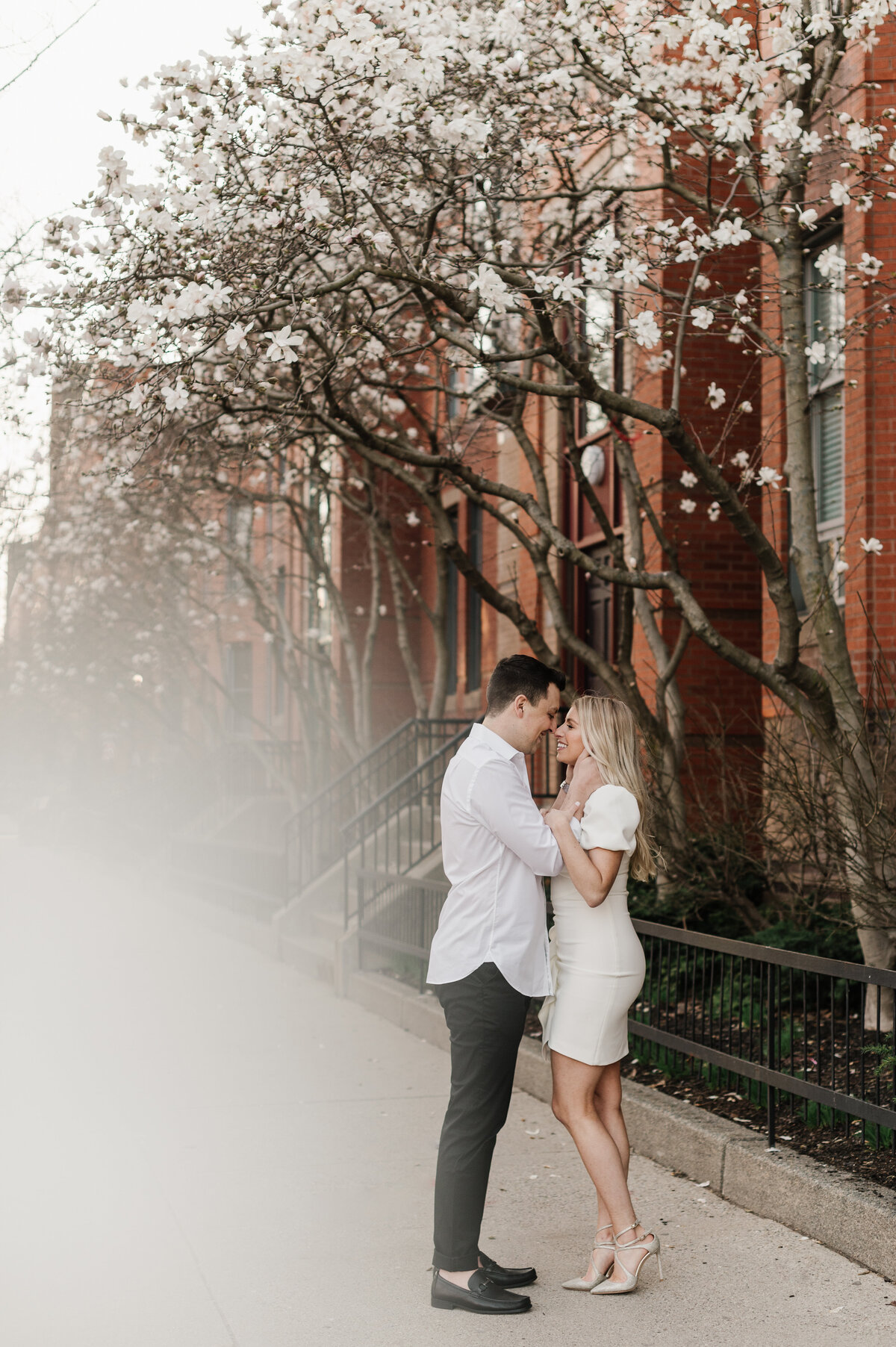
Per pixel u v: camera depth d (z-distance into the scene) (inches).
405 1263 170.6
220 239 250.1
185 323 238.1
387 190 273.9
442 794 162.1
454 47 257.9
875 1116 170.1
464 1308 153.1
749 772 331.3
